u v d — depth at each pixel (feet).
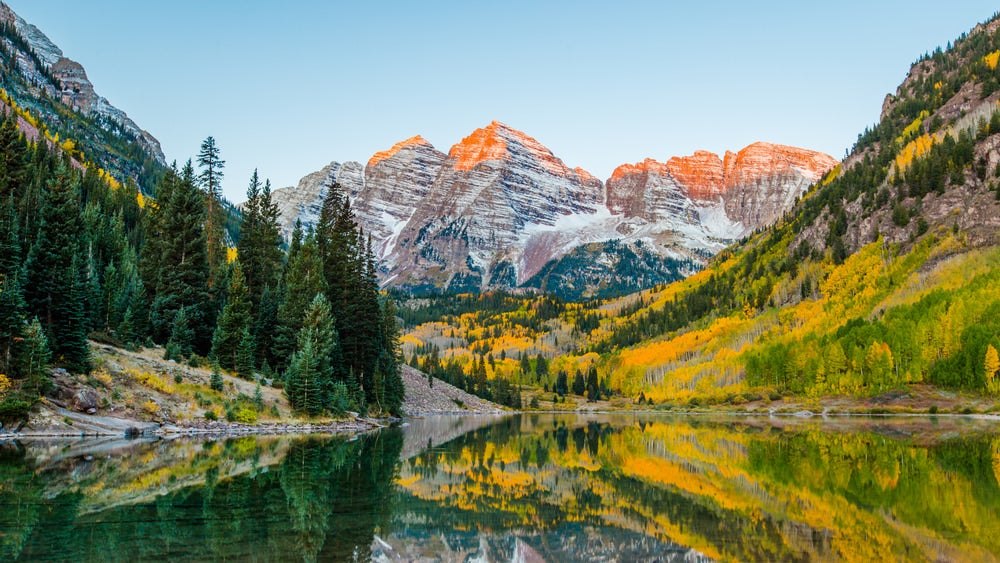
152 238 322.14
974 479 138.72
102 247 352.08
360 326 350.23
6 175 286.46
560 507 111.04
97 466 128.26
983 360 435.94
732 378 654.53
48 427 177.99
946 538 86.12
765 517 101.81
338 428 272.72
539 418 509.35
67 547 70.85
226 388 246.68
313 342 290.15
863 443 229.25
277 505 98.94
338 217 358.84
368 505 104.63
